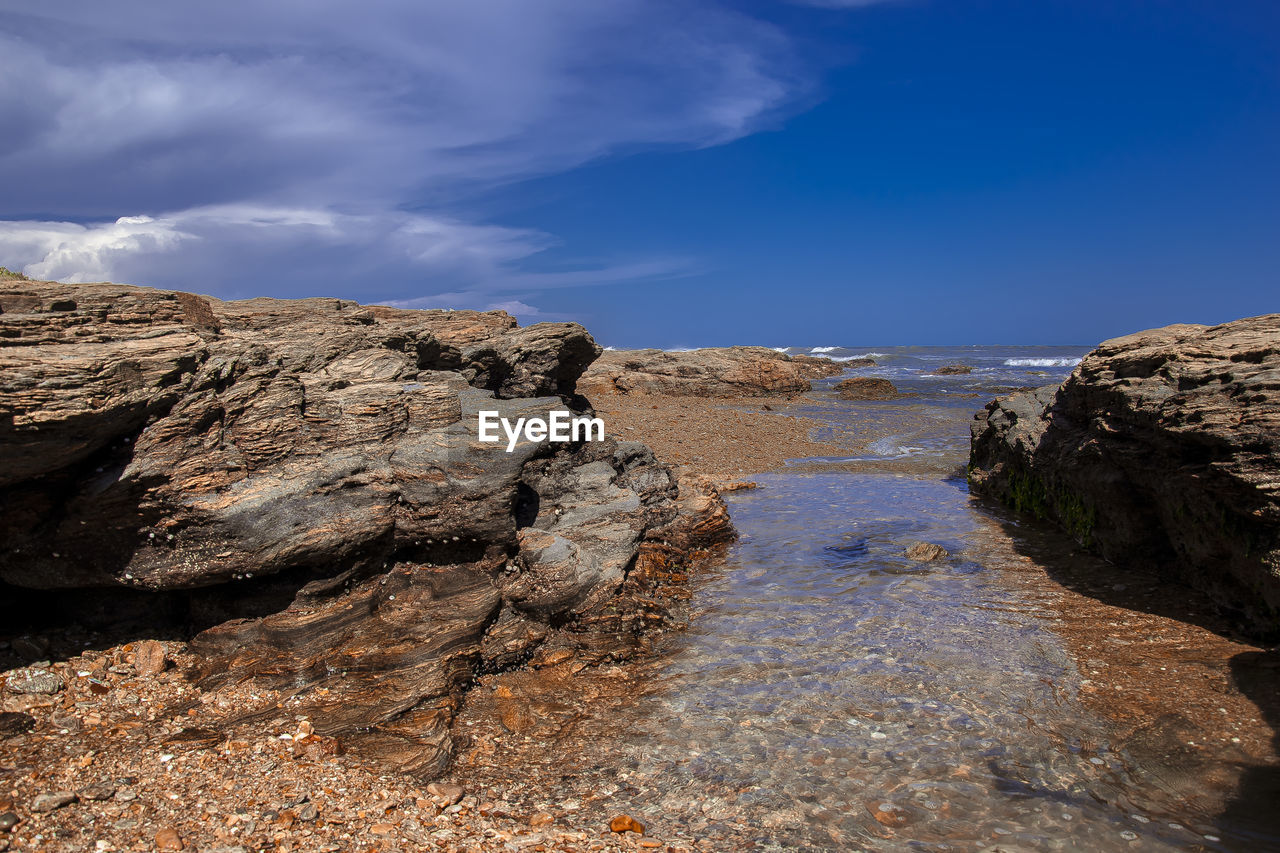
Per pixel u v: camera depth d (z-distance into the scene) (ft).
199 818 5.31
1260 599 7.98
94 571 7.25
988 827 5.43
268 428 7.79
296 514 7.64
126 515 7.01
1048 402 15.61
